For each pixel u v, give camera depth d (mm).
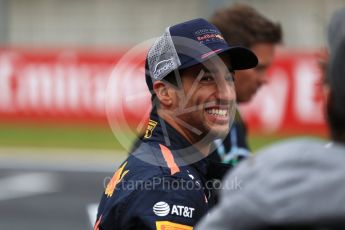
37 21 59781
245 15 11117
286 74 39500
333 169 4453
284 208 4406
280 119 39594
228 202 4668
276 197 4445
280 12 55281
